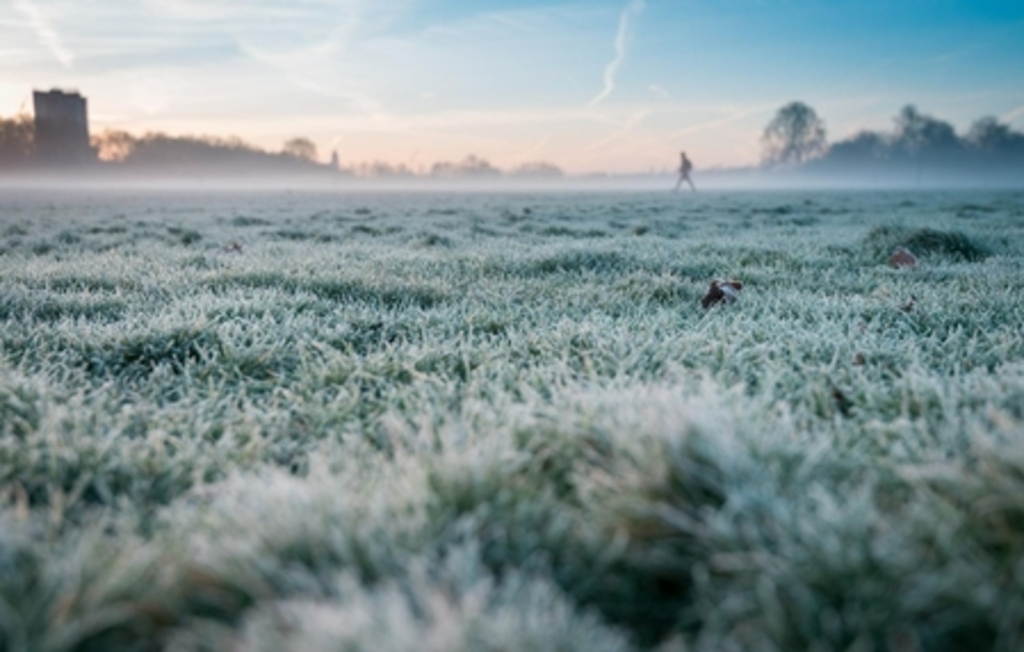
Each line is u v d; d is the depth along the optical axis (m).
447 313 7.21
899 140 183.50
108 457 3.74
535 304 8.00
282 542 2.62
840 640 2.16
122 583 2.42
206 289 8.38
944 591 2.22
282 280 8.90
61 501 3.28
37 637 2.22
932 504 2.72
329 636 2.06
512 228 18.64
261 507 2.90
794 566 2.34
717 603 2.43
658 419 3.28
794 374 4.85
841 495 2.92
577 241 15.06
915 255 11.77
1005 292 7.79
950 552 2.38
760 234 16.94
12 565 2.57
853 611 2.22
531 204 35.84
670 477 2.86
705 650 2.25
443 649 2.01
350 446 4.00
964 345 5.74
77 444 3.77
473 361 5.60
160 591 2.44
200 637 2.31
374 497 2.98
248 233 17.36
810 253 12.21
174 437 4.21
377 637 2.05
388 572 2.50
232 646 2.23
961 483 2.79
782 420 3.73
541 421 3.83
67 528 3.14
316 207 33.69
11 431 4.17
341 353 5.77
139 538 2.90
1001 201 36.62
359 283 8.65
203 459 3.84
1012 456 2.78
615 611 2.53
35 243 14.52
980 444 3.08
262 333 6.18
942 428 3.71
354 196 57.50
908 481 2.99
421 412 4.47
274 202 41.75
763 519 2.63
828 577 2.30
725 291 7.79
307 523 2.68
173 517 3.15
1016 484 2.64
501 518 2.81
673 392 3.90
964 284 8.86
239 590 2.46
